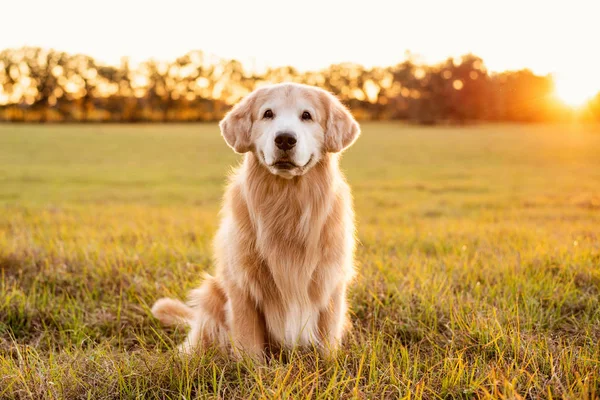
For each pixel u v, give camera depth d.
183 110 97.75
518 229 8.12
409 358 3.54
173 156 34.56
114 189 18.27
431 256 6.23
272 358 3.59
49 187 18.67
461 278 5.17
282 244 3.85
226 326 4.19
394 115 100.88
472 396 3.03
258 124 3.95
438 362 3.34
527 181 20.75
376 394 3.03
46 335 4.23
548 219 10.55
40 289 5.05
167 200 15.49
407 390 2.96
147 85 96.50
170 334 4.50
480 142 47.25
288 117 3.78
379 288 4.88
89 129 64.62
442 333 4.11
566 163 29.44
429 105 91.31
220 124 4.25
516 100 87.94
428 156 34.53
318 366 3.51
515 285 4.84
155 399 3.07
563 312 4.48
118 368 3.21
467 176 23.16
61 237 7.46
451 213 11.97
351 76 101.38
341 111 4.14
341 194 4.10
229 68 97.44
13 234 7.96
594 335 3.82
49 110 91.31
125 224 8.88
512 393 2.86
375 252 6.68
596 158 32.22
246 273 3.85
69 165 27.86
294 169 3.65
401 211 12.34
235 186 4.12
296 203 3.82
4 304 4.55
